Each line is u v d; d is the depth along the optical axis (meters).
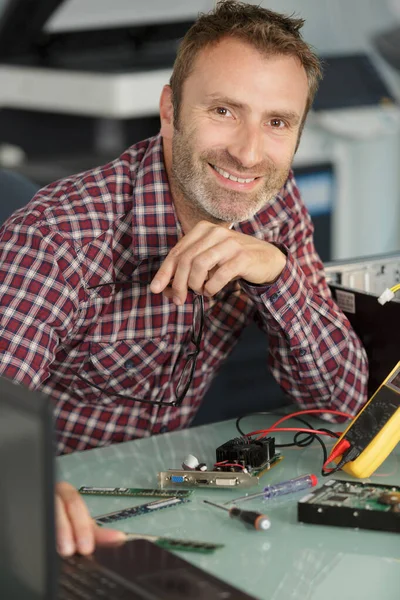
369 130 4.11
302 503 1.35
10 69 3.96
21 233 1.69
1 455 1.02
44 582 0.98
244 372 2.62
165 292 1.67
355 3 4.10
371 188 4.26
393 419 1.51
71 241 1.71
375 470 1.55
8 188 2.02
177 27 4.16
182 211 1.79
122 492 1.47
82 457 1.64
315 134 4.08
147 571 1.17
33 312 1.65
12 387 1.01
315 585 1.19
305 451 1.65
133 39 4.12
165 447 1.68
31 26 3.88
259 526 1.32
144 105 3.68
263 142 1.67
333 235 4.18
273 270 1.68
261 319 1.92
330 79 4.11
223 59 1.64
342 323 1.83
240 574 1.21
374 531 1.32
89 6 3.92
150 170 1.79
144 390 1.86
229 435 1.74
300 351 1.79
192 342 1.82
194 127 1.67
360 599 1.15
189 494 1.46
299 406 1.89
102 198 1.78
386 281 2.13
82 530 1.21
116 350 1.79
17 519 1.01
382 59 4.18
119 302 1.78
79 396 1.85
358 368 1.84
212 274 1.66
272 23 1.66
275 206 1.97
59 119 3.86
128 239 1.78
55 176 3.45
